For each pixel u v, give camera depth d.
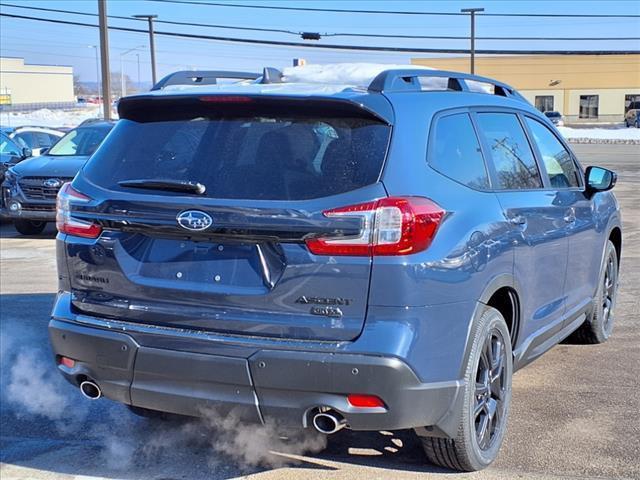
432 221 3.57
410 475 4.08
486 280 3.93
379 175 3.54
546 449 4.38
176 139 3.97
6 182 12.16
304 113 3.77
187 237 3.71
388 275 3.41
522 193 4.65
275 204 3.52
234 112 3.90
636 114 58.94
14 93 110.69
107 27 27.97
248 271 3.58
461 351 3.73
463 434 3.83
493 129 4.64
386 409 3.45
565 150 5.72
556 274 5.04
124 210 3.79
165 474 4.20
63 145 12.91
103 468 4.29
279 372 3.47
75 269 4.00
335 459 4.31
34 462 4.37
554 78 71.69
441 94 4.23
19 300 8.06
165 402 3.75
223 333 3.61
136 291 3.80
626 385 5.40
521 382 5.48
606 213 6.07
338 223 3.43
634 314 7.31
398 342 3.41
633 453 4.32
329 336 3.45
